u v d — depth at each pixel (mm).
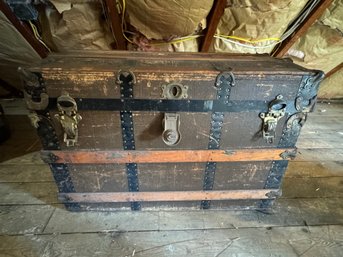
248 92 856
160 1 1077
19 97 2451
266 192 1093
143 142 944
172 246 965
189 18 1182
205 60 1029
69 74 783
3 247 932
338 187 1334
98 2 1133
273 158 1005
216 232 1034
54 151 931
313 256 944
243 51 1525
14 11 1105
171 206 1128
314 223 1095
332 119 2291
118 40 1334
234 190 1085
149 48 1430
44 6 1157
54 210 1115
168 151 954
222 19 1303
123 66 851
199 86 833
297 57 1776
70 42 1374
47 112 854
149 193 1060
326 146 1771
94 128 895
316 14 1298
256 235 1026
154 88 826
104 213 1114
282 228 1064
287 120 930
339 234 1042
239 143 972
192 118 895
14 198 1172
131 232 1020
